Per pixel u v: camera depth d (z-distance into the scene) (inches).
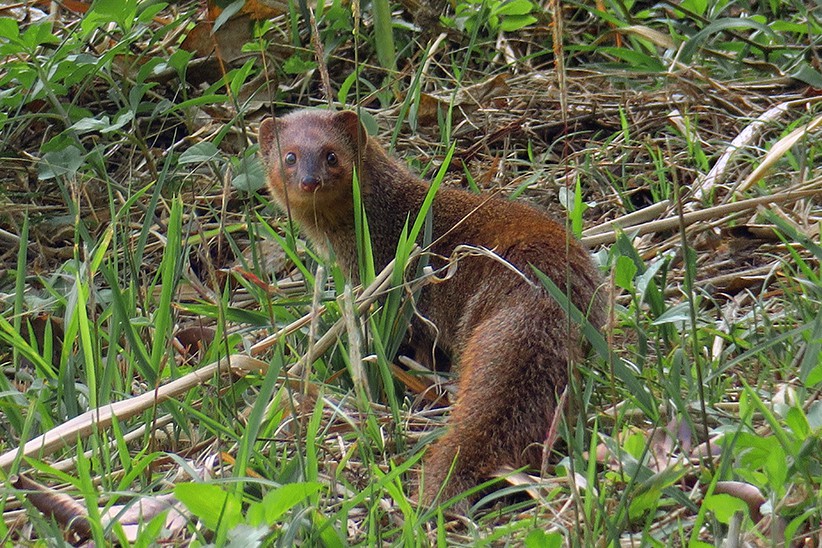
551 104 490.0
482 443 270.4
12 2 539.8
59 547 216.4
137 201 432.1
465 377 291.1
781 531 223.0
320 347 299.1
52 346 343.0
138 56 469.7
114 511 241.3
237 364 291.0
